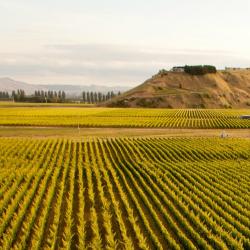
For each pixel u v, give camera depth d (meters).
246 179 37.94
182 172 39.19
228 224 24.36
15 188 32.72
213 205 28.44
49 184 35.16
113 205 29.27
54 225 23.34
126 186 33.94
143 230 24.81
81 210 26.27
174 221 26.38
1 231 23.58
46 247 22.05
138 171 41.22
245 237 23.61
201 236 23.73
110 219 26.61
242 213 27.34
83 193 32.69
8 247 21.62
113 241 21.30
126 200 29.02
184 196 30.09
